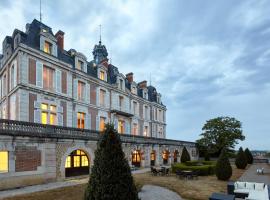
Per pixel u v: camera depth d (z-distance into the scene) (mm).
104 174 6391
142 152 30156
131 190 6535
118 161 6547
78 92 26922
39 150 16938
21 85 20031
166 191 14078
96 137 22203
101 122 30234
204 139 43438
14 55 21328
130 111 36188
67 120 24469
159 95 46281
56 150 18250
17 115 20219
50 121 22750
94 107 28750
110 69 35062
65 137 18969
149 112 42188
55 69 23578
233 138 41812
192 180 18859
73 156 20422
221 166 19094
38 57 21750
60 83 24016
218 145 42000
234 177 21516
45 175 17156
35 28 23516
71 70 25469
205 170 22578
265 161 42312
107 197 6191
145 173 23750
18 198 11961
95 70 30469
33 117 20891
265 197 10695
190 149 43375
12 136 15227
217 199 9453
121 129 34156
